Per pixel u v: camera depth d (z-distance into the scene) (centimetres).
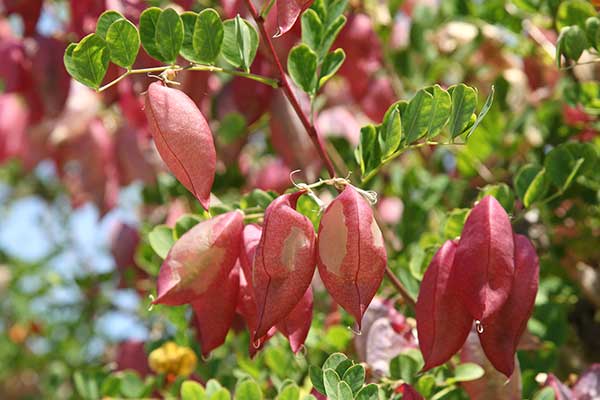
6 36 133
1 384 212
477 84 138
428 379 91
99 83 83
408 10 141
